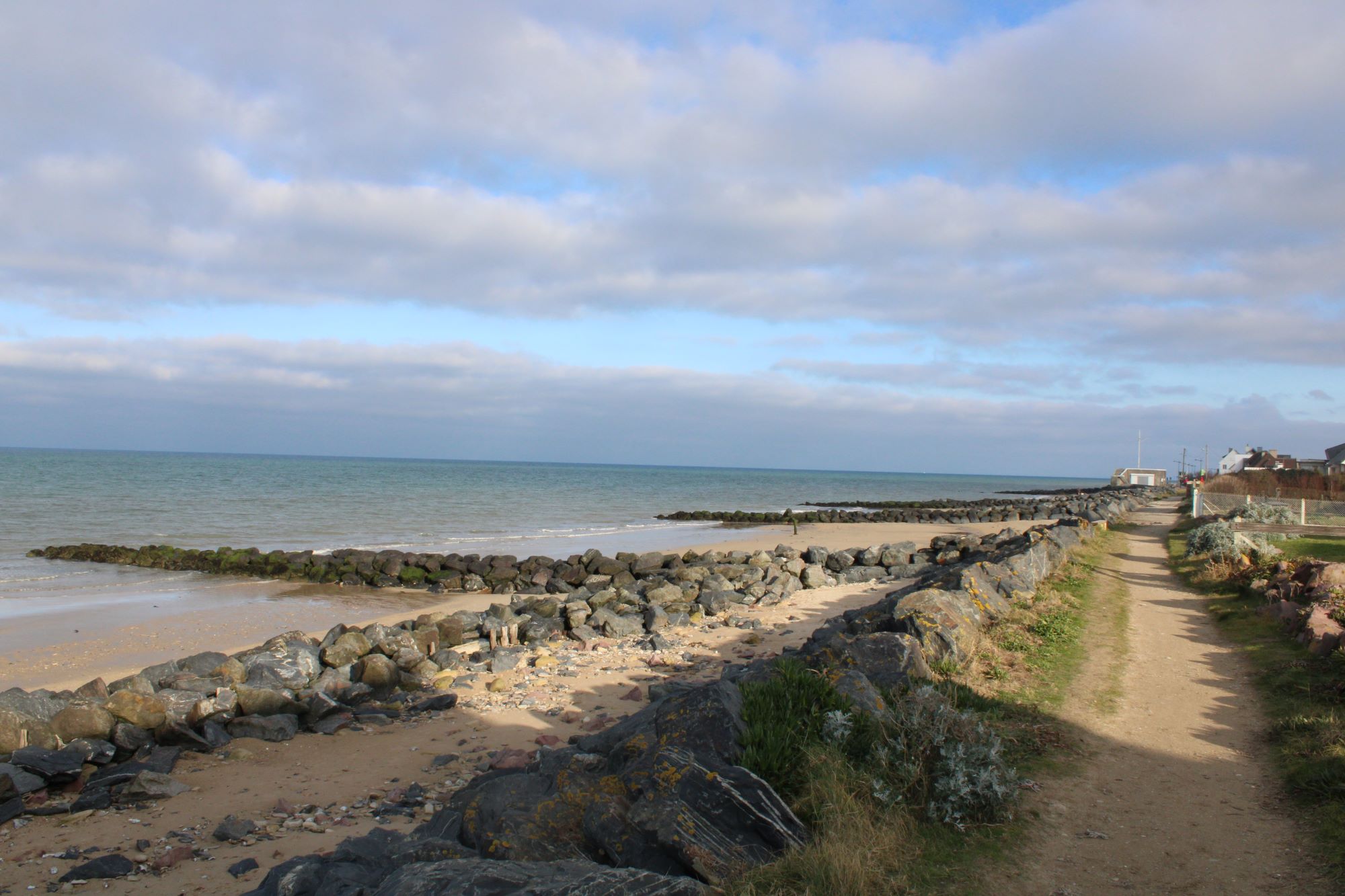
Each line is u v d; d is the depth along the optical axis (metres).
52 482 63.78
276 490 64.25
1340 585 12.33
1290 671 9.59
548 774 6.52
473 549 32.81
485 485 87.12
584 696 11.89
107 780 8.66
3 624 16.94
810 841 5.21
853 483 160.75
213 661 12.45
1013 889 5.04
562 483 104.50
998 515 56.66
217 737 10.05
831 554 25.58
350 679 12.73
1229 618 13.23
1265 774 6.98
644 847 5.16
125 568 26.20
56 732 9.38
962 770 6.00
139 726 9.87
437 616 16.72
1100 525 31.20
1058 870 5.31
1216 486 43.06
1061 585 16.33
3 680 12.84
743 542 37.78
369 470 134.00
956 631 10.37
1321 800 6.23
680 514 55.44
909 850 5.42
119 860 6.75
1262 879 5.18
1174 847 5.64
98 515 40.28
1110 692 9.26
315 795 8.45
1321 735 7.32
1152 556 23.30
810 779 5.75
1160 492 88.12
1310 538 24.52
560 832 5.48
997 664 10.13
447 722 10.91
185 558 27.02
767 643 15.15
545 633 16.27
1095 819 6.09
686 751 5.83
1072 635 11.91
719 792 5.37
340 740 10.24
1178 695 9.24
